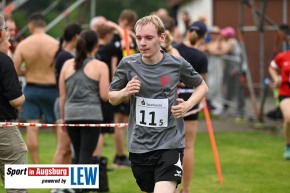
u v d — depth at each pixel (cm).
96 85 1611
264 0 2936
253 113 3306
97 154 1859
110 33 2039
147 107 1172
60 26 6994
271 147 2514
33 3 8425
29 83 1938
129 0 9462
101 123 1627
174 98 1178
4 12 2820
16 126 1294
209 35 3322
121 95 1144
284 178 1925
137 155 1191
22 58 1936
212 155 2328
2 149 1266
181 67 1180
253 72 4375
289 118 2164
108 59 2038
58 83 1764
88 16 5534
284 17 3256
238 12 4631
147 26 1147
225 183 1855
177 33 2478
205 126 3112
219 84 3469
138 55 1188
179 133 1184
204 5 4681
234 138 2750
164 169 1156
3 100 1255
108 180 1894
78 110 1598
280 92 2216
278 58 2216
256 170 2045
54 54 1931
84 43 1605
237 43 3425
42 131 3009
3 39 1273
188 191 1636
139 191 1744
